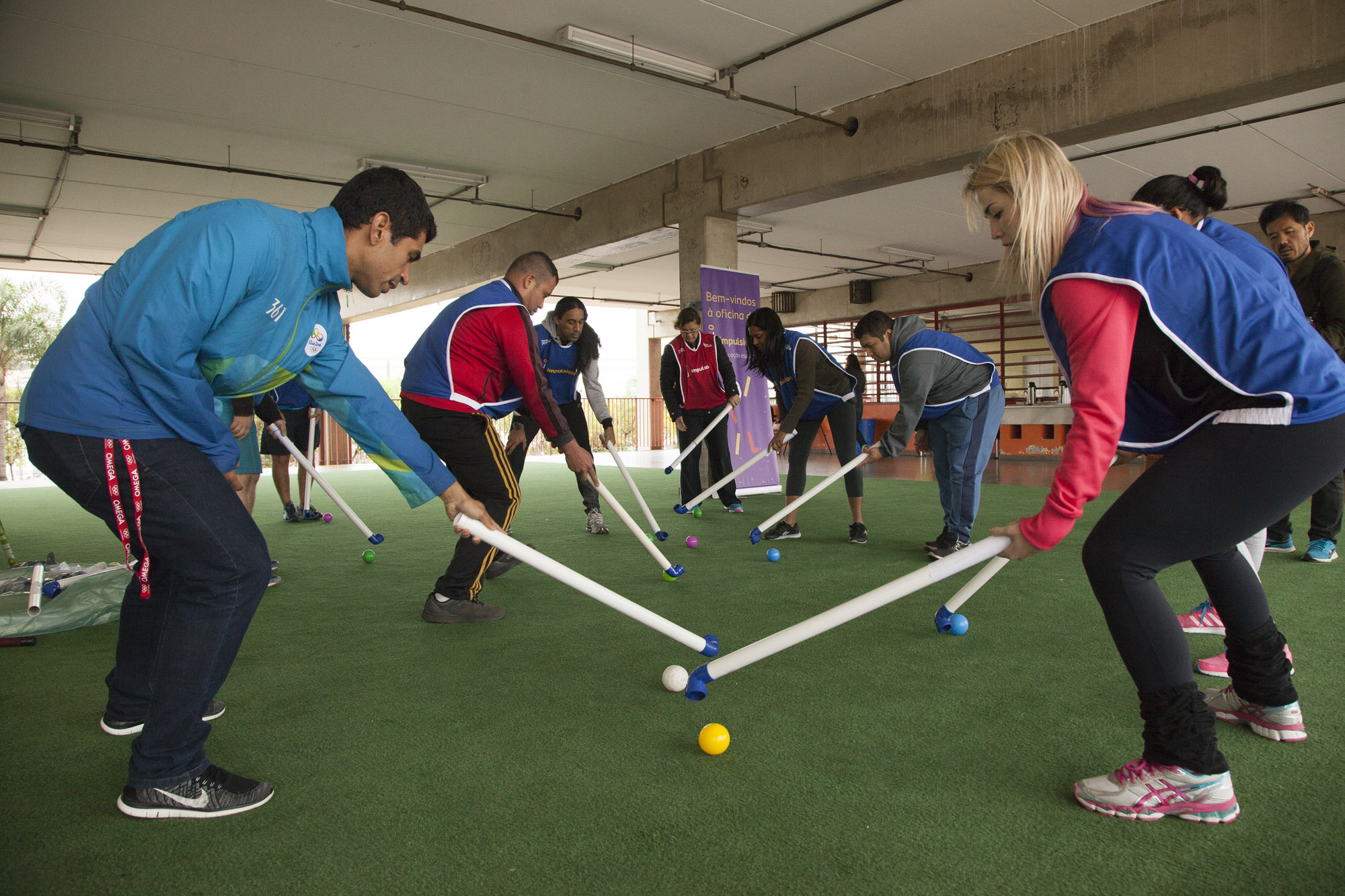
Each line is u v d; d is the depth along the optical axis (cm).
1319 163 895
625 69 663
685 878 134
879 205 1071
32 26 577
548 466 1164
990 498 657
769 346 466
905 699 211
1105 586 147
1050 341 151
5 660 260
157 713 154
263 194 1013
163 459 143
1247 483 135
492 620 300
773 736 190
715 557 417
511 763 179
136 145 834
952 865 137
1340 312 330
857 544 452
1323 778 163
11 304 1355
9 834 151
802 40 623
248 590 156
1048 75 621
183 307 134
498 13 581
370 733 196
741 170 848
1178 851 139
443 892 131
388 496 774
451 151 879
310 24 585
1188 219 199
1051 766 172
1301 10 508
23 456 1327
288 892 132
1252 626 177
